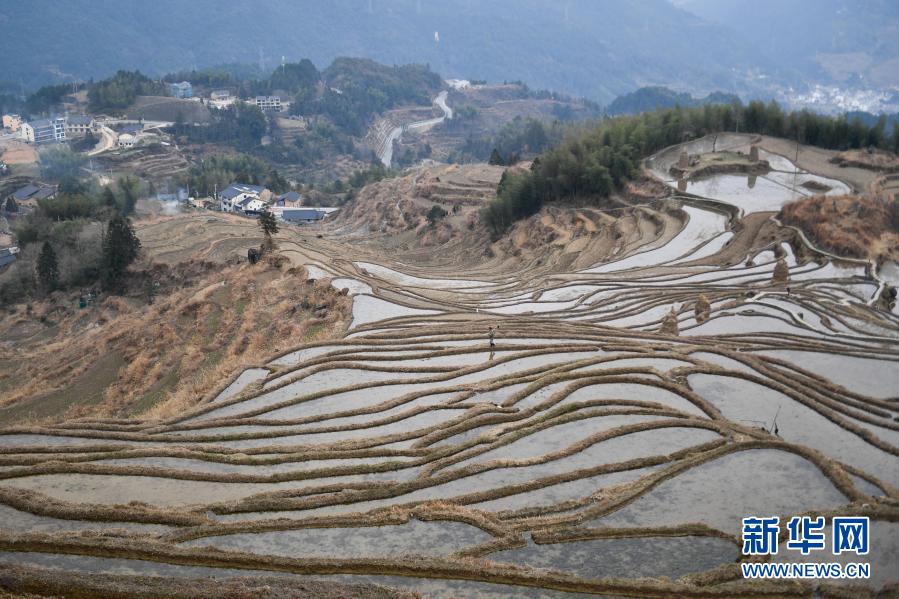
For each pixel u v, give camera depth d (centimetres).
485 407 5203
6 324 11725
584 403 5241
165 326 8788
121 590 3134
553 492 4169
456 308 8350
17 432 4894
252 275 10369
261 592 3125
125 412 6631
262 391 5641
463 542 3678
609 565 3522
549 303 8581
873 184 13562
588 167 14762
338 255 11694
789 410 5294
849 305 8112
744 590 3316
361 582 3341
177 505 3981
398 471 4422
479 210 16950
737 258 10400
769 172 14912
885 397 5625
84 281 12950
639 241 11750
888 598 3266
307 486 4206
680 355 6131
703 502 4034
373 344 6719
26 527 3694
